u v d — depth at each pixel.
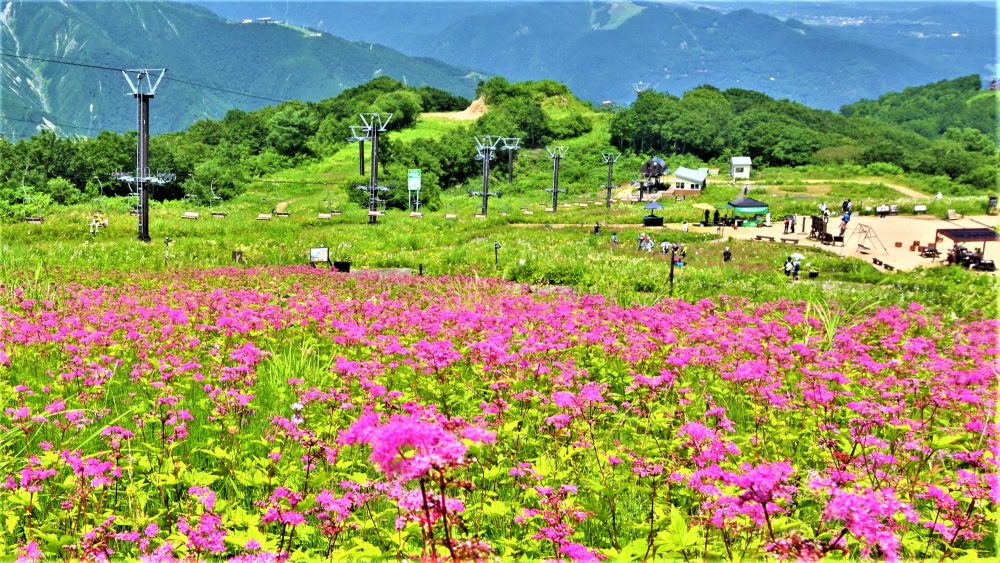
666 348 14.40
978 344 17.58
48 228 53.12
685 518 6.87
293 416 8.61
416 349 12.81
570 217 80.62
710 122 181.38
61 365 13.16
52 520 7.18
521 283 35.69
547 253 49.50
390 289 28.69
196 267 37.69
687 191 129.00
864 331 18.52
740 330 17.25
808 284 35.59
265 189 134.12
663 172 132.25
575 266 39.00
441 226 69.62
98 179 106.44
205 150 164.38
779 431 9.39
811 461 8.79
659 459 8.23
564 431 8.91
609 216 83.31
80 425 9.16
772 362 13.71
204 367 13.59
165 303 22.05
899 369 12.77
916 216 86.19
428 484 5.18
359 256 46.34
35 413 10.15
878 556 5.83
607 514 7.18
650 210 81.56
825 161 176.25
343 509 6.54
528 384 11.92
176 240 52.00
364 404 10.09
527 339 14.46
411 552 6.14
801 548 5.34
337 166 157.75
